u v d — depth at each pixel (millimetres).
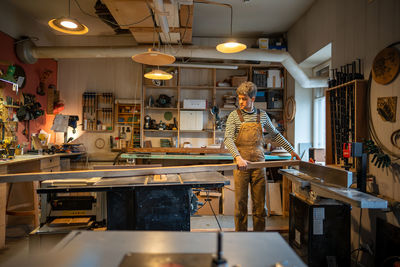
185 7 3652
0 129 3859
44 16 4848
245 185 2625
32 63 4652
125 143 5578
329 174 2018
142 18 3939
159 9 3203
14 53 4430
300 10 4441
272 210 4363
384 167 2453
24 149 4543
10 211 3371
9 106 4094
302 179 2201
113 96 5621
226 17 4734
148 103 5309
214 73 5184
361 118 2701
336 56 3455
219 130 5180
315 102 4641
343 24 3275
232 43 3172
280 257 874
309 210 2254
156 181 1947
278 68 5277
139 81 5684
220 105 5453
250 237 1023
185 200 1931
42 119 5270
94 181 1979
